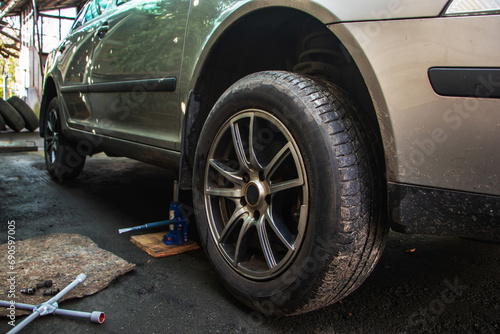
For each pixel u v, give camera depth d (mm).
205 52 1827
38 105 16109
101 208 3184
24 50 18516
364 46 1277
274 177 1558
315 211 1332
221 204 1821
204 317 1577
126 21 2609
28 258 2033
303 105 1394
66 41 3867
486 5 1100
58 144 4012
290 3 1459
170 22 2143
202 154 1838
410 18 1200
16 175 4469
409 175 1245
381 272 2033
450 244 2463
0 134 9023
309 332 1486
